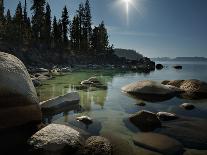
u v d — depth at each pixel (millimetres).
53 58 63469
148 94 16531
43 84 21484
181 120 10375
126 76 33781
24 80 9117
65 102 12695
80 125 9516
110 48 89062
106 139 7559
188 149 7398
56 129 7555
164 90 16500
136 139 8062
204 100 14836
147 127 9391
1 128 8023
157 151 7195
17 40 59406
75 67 55344
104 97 15641
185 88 18078
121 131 8898
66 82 23312
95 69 50125
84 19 82500
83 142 7559
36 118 9039
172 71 50906
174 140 7977
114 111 11930
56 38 76812
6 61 8922
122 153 7051
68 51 73812
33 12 66812
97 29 86000
